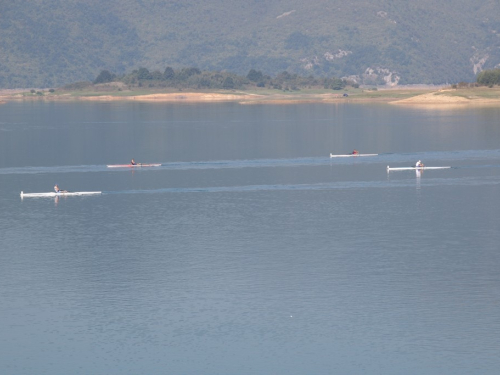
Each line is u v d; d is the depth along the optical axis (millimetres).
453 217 178875
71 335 113125
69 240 161625
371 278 134250
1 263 145500
